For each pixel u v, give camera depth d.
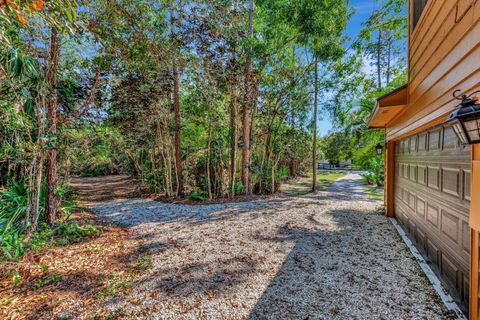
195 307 1.98
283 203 6.38
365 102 7.20
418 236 3.24
